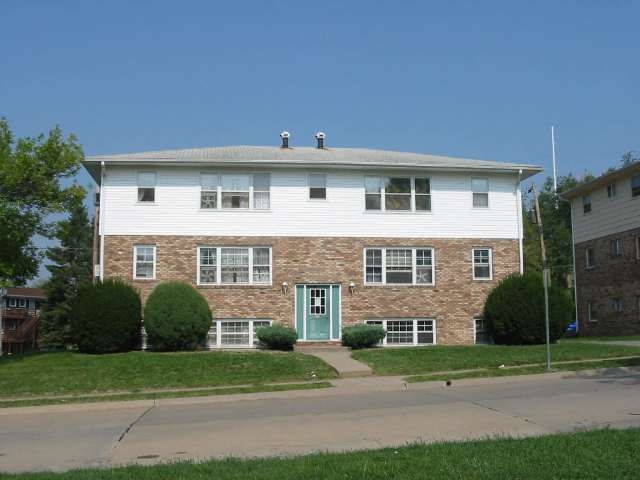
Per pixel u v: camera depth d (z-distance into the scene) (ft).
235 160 95.76
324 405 50.01
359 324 95.04
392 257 98.68
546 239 215.92
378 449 31.63
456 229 100.17
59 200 84.94
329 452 31.76
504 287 94.68
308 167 97.40
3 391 62.34
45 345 193.06
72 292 192.24
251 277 95.96
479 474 25.30
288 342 90.74
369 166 97.91
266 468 27.61
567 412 41.98
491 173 101.50
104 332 84.02
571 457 27.58
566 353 77.36
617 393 49.98
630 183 121.90
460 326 98.78
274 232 96.73
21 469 31.14
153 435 39.47
